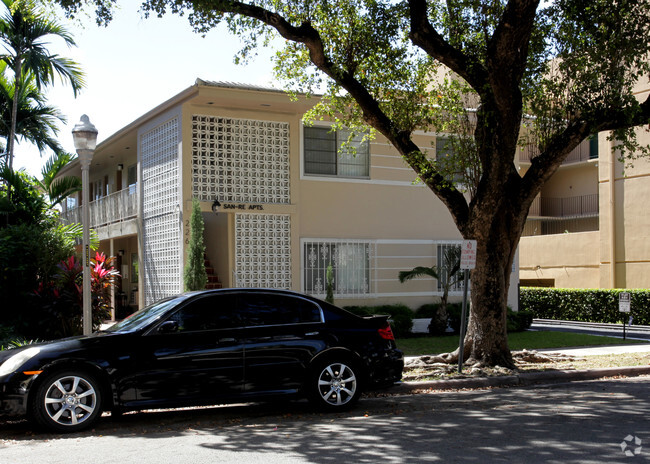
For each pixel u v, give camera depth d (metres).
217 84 15.54
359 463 6.00
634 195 25.70
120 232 20.73
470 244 11.59
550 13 12.43
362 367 8.84
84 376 7.46
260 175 17.12
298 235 17.48
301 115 17.66
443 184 12.42
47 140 21.97
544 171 12.09
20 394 7.19
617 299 25.03
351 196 18.42
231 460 6.15
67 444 6.86
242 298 8.48
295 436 7.19
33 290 13.59
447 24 13.32
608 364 12.90
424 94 13.94
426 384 10.73
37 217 16.45
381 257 18.77
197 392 7.91
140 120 18.45
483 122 11.88
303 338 8.52
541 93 12.88
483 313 12.22
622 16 11.43
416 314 18.95
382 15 12.86
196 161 16.45
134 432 7.54
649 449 6.44
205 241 19.36
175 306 8.16
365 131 15.35
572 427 7.51
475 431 7.32
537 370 12.01
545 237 30.97
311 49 11.86
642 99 24.62
